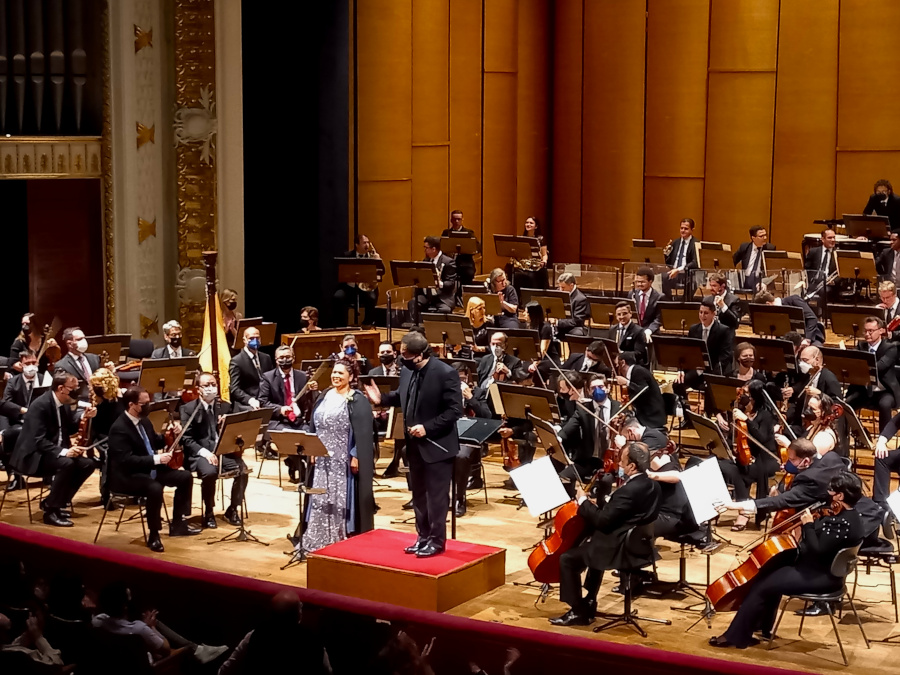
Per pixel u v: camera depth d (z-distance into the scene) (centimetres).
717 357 1205
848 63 1830
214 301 1270
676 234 1947
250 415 959
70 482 1030
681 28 1906
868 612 841
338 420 917
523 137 2030
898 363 1183
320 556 852
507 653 489
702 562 936
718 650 771
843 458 949
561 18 2020
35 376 1152
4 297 1528
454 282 1520
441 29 1836
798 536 826
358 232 1767
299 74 1595
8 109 1442
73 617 573
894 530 923
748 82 1877
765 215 1895
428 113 1836
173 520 1007
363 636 512
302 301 1623
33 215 1521
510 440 1051
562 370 1104
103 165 1501
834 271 1438
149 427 988
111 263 1513
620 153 1980
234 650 531
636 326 1265
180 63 1518
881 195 1588
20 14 1420
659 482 859
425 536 862
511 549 968
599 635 792
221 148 1544
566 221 2058
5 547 602
